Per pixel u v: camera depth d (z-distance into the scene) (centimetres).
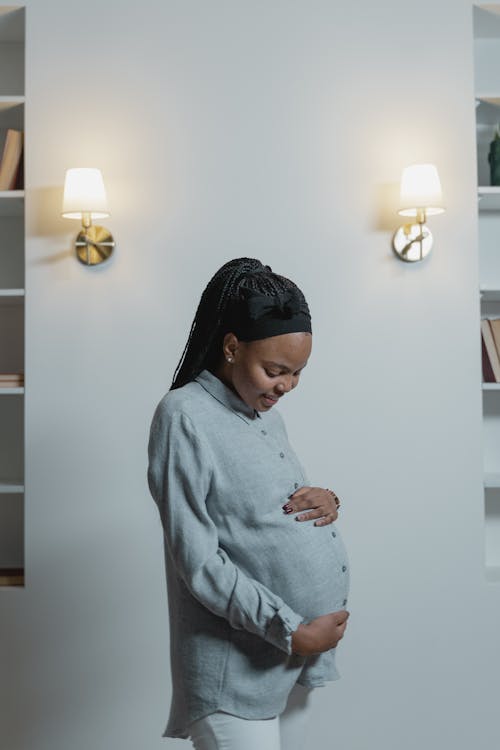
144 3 267
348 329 267
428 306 267
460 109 269
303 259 267
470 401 267
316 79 268
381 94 268
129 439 264
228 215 267
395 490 265
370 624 264
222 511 146
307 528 150
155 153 267
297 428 266
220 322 151
